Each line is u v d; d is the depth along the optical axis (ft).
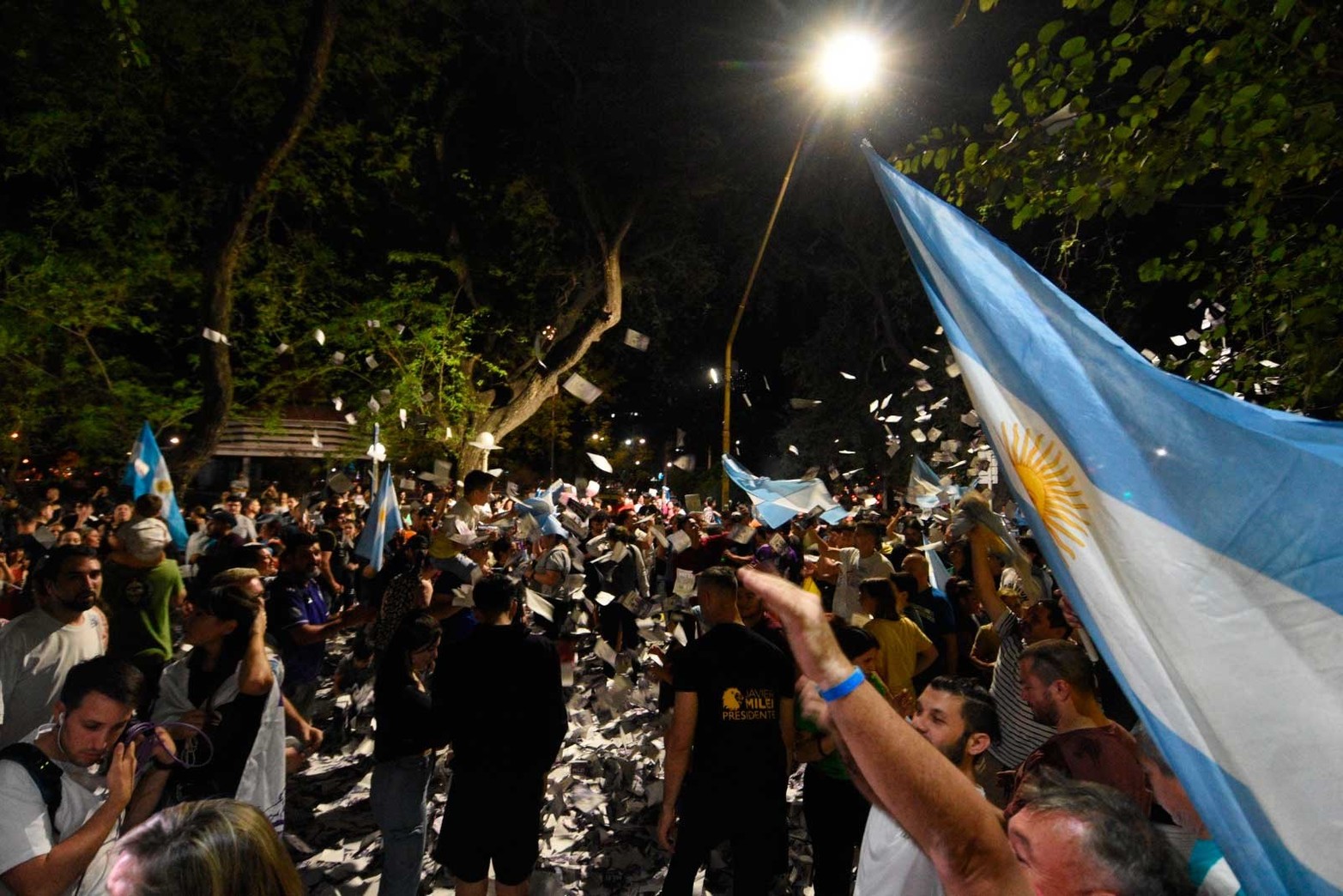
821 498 30.30
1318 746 4.86
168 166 60.80
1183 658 5.28
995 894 4.53
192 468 51.70
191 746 12.88
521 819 15.43
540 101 83.87
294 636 22.66
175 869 6.28
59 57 54.08
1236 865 5.01
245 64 59.77
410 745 15.79
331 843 20.66
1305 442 5.91
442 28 75.10
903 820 4.74
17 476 58.85
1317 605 5.03
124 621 20.89
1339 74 14.37
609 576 31.37
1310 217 18.12
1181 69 14.65
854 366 99.04
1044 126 15.98
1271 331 17.75
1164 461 5.64
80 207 57.36
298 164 61.57
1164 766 7.68
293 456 65.87
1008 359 6.56
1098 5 15.76
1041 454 6.24
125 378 58.29
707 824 14.61
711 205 102.01
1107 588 5.83
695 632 21.88
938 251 7.24
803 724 15.56
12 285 53.67
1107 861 5.71
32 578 16.90
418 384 67.10
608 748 26.27
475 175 85.46
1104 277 44.42
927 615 22.09
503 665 15.52
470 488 22.72
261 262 66.33
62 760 10.25
